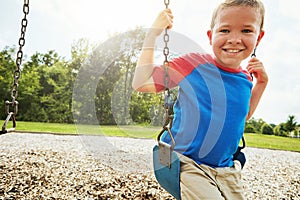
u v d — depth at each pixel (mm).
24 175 4543
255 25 2031
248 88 2189
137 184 4355
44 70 19375
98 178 4582
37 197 3711
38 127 12852
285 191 4680
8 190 3861
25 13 3061
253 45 2039
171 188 1874
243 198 2062
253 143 11492
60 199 3699
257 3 2072
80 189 4086
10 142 7762
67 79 18688
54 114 18703
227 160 2119
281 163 7145
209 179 1913
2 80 19812
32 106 18922
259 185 4938
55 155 6215
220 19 2043
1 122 14789
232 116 2037
